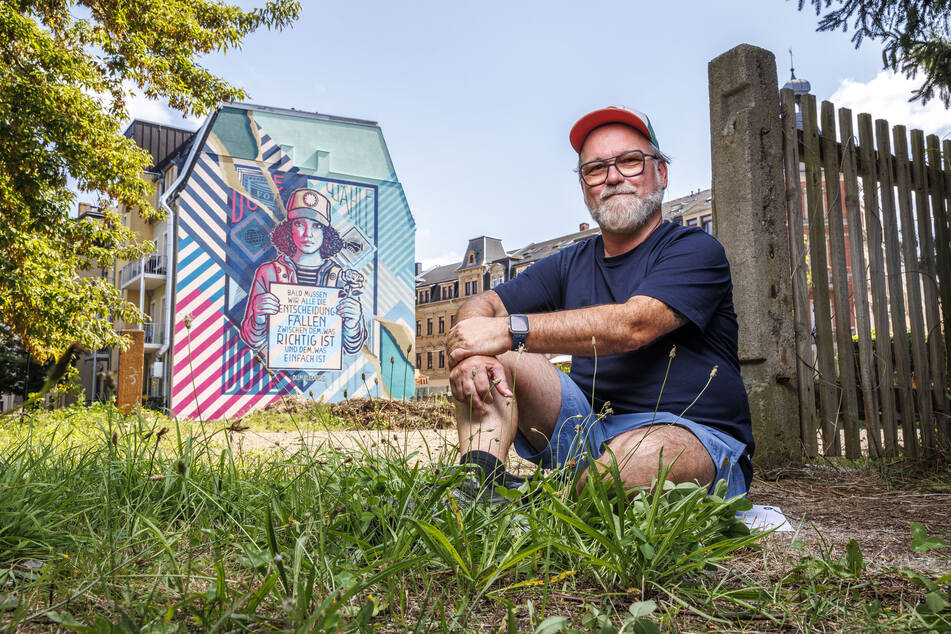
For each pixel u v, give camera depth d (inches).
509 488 70.0
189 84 425.4
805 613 48.9
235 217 642.2
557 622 38.6
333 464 81.4
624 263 89.7
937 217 191.0
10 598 45.8
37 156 374.6
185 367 601.9
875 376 168.6
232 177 645.3
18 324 381.4
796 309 153.6
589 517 62.7
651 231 89.9
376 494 66.8
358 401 376.5
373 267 713.6
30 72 376.5
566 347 76.5
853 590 54.1
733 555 63.4
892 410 168.4
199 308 614.5
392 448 84.4
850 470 141.6
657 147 91.1
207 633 39.8
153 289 1032.2
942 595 48.1
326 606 38.7
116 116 428.5
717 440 73.8
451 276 2586.1
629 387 83.6
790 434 146.6
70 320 377.7
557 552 58.3
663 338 82.7
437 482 65.2
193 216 622.2
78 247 438.0
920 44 193.6
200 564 56.9
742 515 82.7
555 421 82.5
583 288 94.4
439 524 60.2
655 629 40.8
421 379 728.3
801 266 155.0
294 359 656.4
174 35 418.9
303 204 678.5
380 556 56.4
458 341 76.2
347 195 706.2
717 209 158.7
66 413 208.4
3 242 362.0
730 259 154.3
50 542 62.2
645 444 69.3
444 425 209.6
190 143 927.0
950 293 189.5
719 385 81.0
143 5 401.4
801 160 162.7
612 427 80.3
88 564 56.2
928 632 43.3
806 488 122.1
